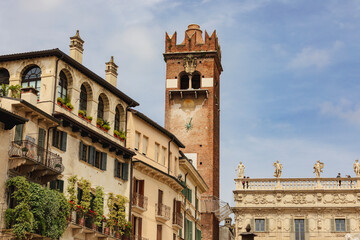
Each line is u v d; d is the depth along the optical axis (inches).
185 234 2824.8
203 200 3619.6
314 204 3764.8
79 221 1897.1
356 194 3745.1
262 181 3841.0
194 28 4173.2
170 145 2628.0
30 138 1752.0
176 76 4015.8
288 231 3737.7
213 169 3843.5
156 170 2402.8
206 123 3907.5
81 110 2020.2
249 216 3794.3
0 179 1619.1
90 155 2022.6
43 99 1887.3
